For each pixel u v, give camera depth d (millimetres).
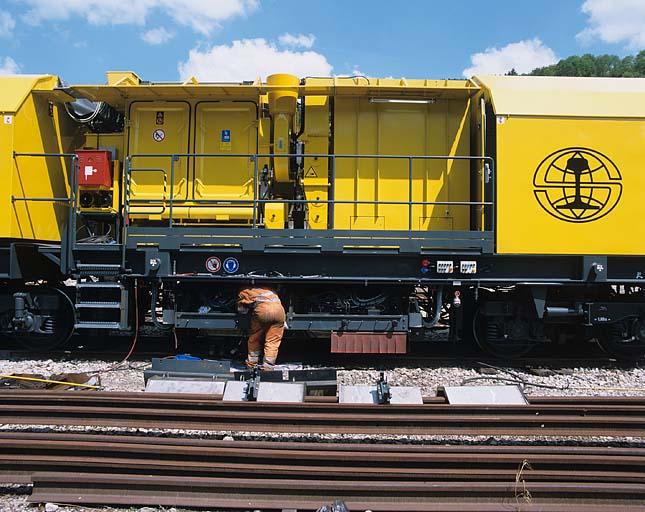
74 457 3615
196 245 6422
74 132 7754
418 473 3438
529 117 6301
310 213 7035
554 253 6316
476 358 7090
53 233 7262
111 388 5543
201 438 4160
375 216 7008
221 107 7070
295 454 3564
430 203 6328
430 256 6445
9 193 6480
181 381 4742
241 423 4125
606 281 6344
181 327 6551
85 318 6762
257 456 3582
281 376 5090
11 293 7227
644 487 3312
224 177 7043
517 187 6293
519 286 6594
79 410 4176
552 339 7488
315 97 7078
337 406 4246
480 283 6516
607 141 6348
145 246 6461
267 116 7039
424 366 6789
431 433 4066
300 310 6805
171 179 6539
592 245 6332
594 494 3291
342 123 7094
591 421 4098
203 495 3316
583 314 6660
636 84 6719
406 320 6543
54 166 7301
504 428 4109
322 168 7047
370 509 3219
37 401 4426
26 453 3684
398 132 7102
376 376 6211
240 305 6301
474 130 7023
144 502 3264
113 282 6543
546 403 4504
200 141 7059
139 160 7066
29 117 6766
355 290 6777
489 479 3439
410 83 6902
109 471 3502
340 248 6348
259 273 6523
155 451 3607
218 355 7090
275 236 6391
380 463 3568
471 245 6312
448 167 7035
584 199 6332
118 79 7016
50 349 7230
